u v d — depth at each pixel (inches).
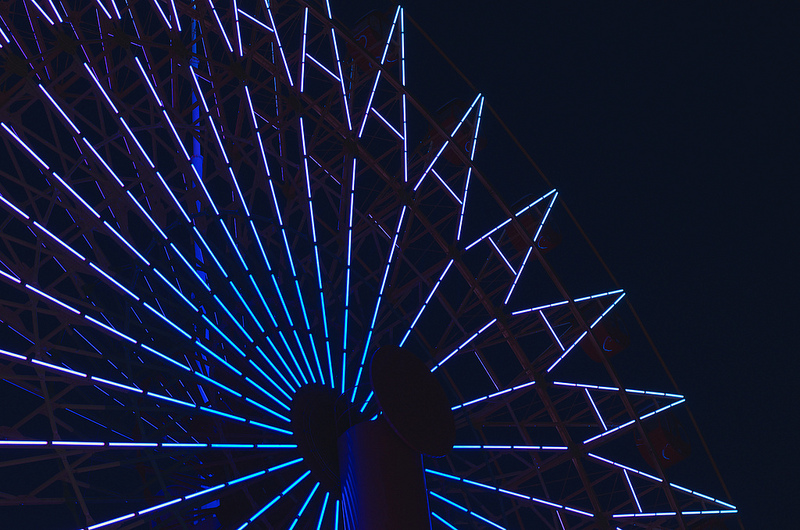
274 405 964.0
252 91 1176.8
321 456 958.4
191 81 1021.8
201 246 982.4
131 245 924.6
